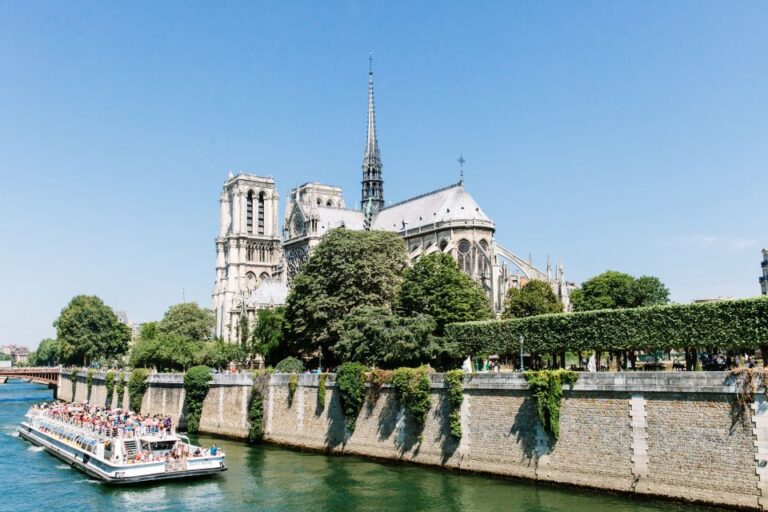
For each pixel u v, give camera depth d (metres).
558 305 117.62
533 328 69.69
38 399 176.38
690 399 49.78
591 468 54.44
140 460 67.56
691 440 49.41
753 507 45.91
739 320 54.62
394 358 78.25
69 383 165.50
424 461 67.00
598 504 50.66
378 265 98.44
